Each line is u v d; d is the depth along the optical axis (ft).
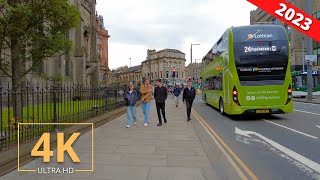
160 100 47.24
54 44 35.53
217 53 68.95
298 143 33.24
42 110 31.12
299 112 68.23
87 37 160.04
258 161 25.46
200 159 25.23
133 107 47.21
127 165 23.21
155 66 398.01
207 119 56.70
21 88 27.76
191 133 38.99
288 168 23.39
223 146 31.55
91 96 49.21
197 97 177.27
